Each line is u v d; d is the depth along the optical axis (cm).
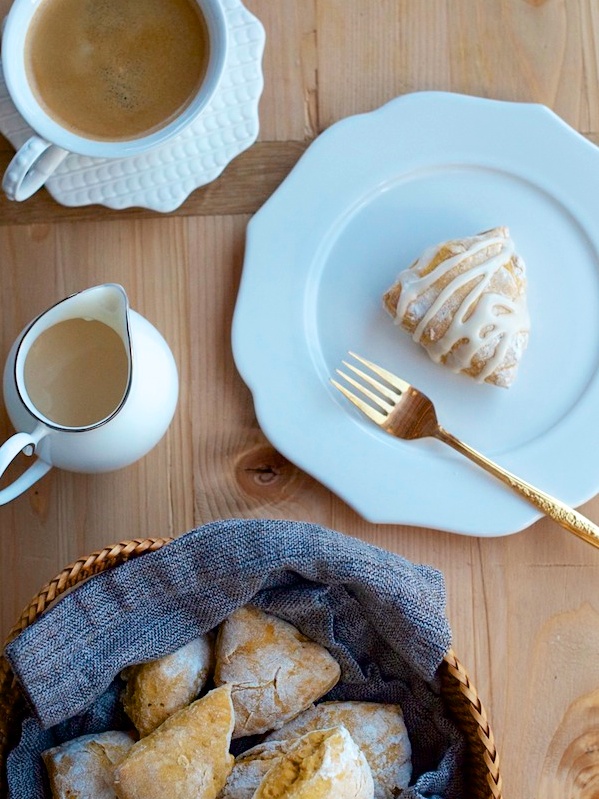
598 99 78
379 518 75
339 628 70
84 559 66
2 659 66
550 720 75
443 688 69
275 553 67
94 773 67
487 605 75
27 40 72
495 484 75
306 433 75
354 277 77
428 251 75
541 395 76
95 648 67
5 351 77
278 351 76
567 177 77
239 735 69
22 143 75
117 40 72
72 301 68
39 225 77
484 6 78
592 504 77
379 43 78
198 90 72
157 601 68
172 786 65
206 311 77
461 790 69
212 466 76
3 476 76
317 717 69
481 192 77
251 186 78
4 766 68
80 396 69
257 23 75
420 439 76
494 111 77
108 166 75
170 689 68
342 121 77
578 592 75
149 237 77
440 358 76
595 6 78
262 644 69
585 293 77
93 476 76
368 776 65
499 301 74
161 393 70
